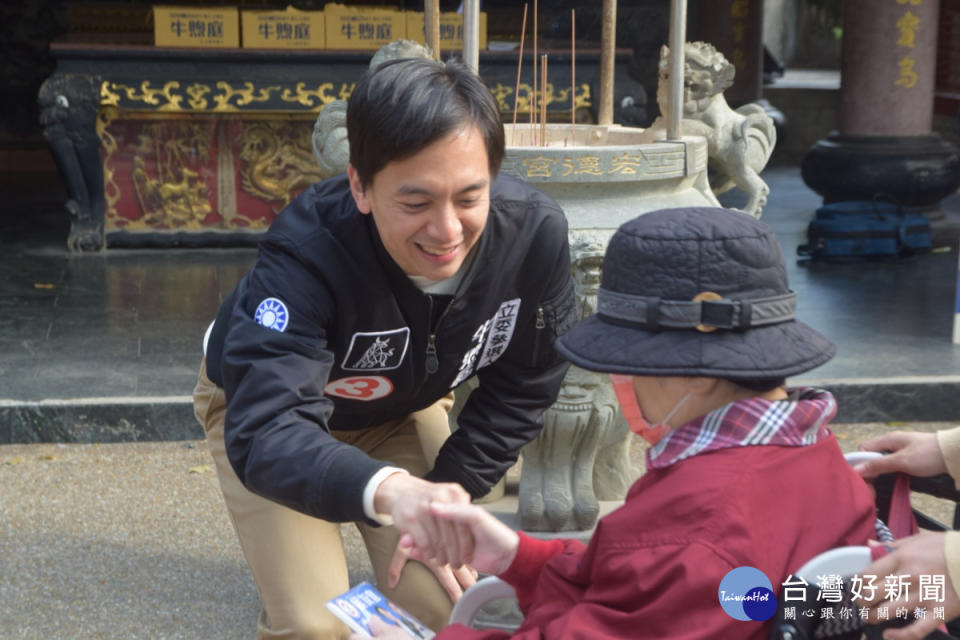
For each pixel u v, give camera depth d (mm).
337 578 2062
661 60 3465
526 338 2162
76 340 5625
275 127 8102
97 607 3273
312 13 7809
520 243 2020
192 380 4973
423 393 2199
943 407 4922
